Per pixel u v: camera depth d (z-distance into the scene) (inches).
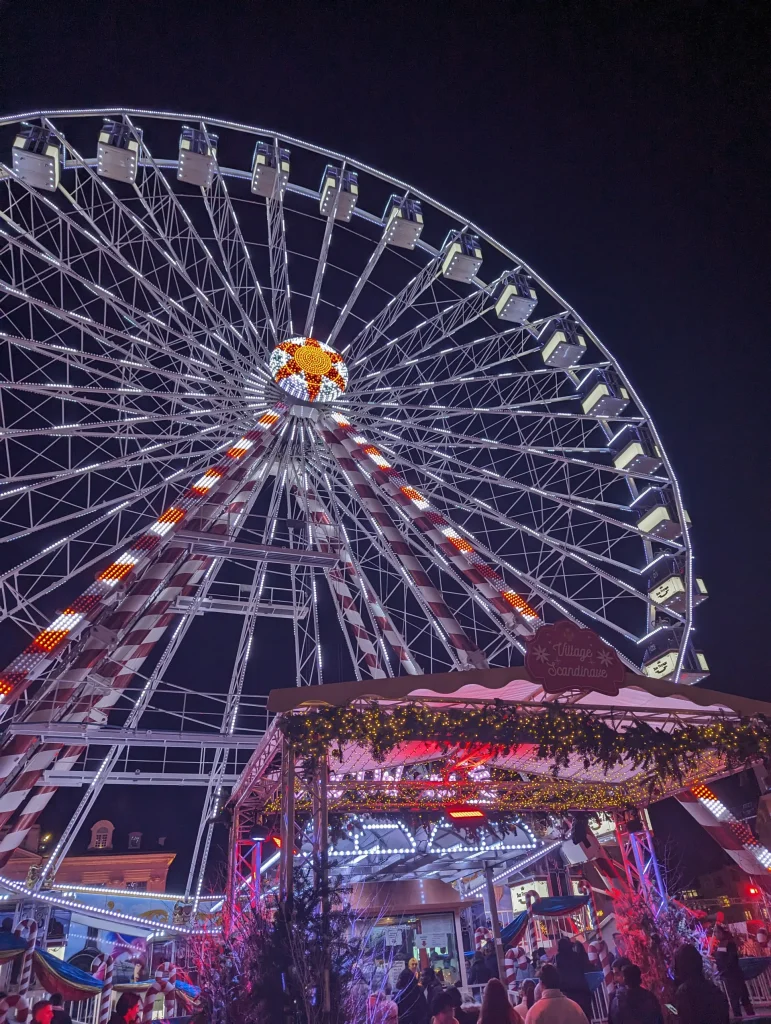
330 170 996.6
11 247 792.9
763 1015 410.0
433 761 489.4
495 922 553.9
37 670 570.9
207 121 922.1
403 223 986.1
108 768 684.1
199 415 847.7
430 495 907.4
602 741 385.7
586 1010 359.6
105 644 602.2
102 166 869.2
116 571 634.2
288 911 309.3
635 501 952.3
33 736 556.7
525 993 370.0
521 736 389.4
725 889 881.5
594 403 985.5
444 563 820.0
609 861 551.2
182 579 721.0
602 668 369.4
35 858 1227.9
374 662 750.5
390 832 599.8
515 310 998.4
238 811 523.2
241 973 339.6
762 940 537.3
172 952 711.1
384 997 357.4
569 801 562.9
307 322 942.4
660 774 431.5
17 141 810.8
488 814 559.5
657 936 426.3
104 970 612.7
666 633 866.8
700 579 880.9
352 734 351.6
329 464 904.3
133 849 1375.5
